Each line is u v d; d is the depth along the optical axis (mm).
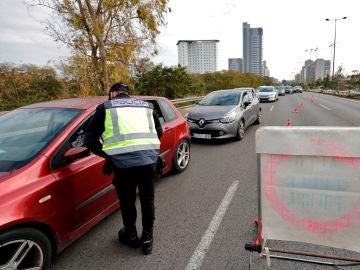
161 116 5020
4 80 30875
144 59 21375
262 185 2322
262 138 2230
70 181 2801
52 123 3172
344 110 16484
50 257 2545
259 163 2303
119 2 18016
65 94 20953
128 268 2697
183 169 5613
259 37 183125
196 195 4383
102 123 2752
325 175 2141
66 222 2746
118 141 2674
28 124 3234
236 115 8344
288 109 18109
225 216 3660
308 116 13828
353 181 2084
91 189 3098
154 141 2861
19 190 2354
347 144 2035
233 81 64062
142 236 2924
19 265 2416
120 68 19469
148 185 2900
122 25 18938
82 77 18828
